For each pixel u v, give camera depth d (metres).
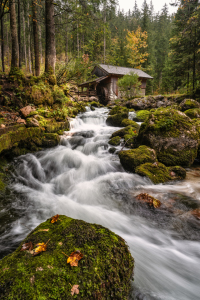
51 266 1.33
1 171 4.39
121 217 3.11
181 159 5.45
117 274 1.46
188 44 16.50
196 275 2.00
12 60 10.56
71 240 1.59
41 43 27.58
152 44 37.97
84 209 3.36
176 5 14.95
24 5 14.23
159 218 3.07
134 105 16.36
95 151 6.87
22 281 1.20
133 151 5.32
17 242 2.44
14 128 5.37
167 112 6.14
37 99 8.23
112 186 4.29
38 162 5.33
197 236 2.65
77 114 12.44
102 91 23.33
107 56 19.84
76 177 4.89
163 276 1.95
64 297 1.16
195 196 3.74
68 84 14.09
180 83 22.00
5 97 7.43
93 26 10.12
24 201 3.58
